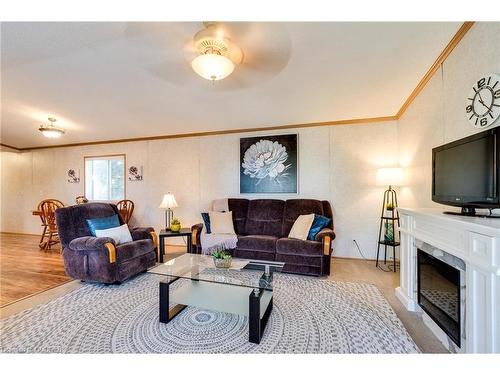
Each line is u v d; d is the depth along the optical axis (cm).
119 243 295
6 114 383
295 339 173
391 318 201
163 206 389
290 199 381
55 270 323
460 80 184
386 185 340
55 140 535
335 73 249
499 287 111
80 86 286
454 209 202
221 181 450
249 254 322
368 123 371
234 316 206
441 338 170
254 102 326
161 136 487
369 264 349
